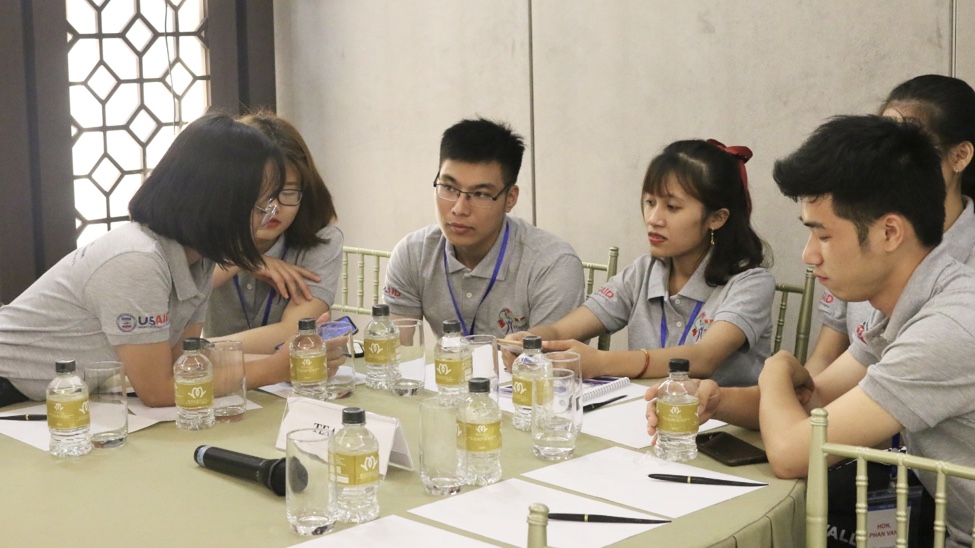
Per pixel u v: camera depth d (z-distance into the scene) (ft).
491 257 8.48
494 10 12.23
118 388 5.60
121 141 13.34
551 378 5.36
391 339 6.79
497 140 8.01
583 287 8.62
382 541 4.23
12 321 6.59
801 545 4.88
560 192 11.96
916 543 6.15
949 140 6.68
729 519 4.47
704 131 10.66
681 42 10.70
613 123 11.35
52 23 12.46
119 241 6.37
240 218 6.31
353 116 14.05
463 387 6.38
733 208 7.70
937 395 4.94
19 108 12.20
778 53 10.03
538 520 3.57
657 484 4.94
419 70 13.12
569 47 11.62
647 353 7.11
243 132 6.32
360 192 14.19
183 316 6.77
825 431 4.63
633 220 11.32
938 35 9.02
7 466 5.30
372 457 4.48
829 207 5.07
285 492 4.75
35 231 12.65
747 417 5.89
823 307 7.92
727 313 7.52
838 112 9.71
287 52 14.67
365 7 13.61
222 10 14.02
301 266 8.59
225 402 6.14
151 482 5.04
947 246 6.12
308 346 6.41
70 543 4.27
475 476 4.95
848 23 9.55
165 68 13.62
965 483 5.15
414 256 8.75
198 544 4.23
